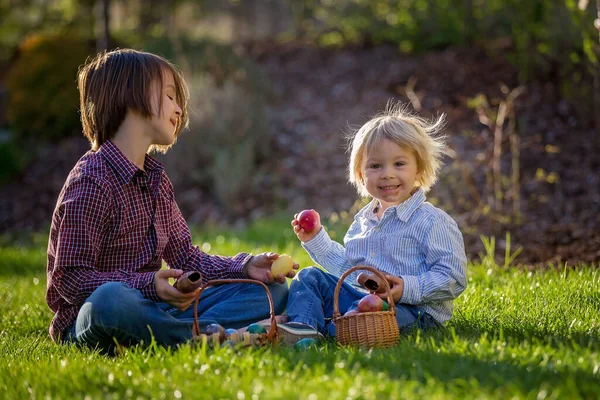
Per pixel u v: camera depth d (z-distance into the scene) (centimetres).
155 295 414
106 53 463
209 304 462
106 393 343
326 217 1049
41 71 1476
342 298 462
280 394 306
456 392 305
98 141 461
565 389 301
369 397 300
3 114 1555
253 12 2022
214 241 970
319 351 380
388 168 464
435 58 1385
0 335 525
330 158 1220
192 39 1581
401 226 469
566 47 1145
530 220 874
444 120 1172
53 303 453
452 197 952
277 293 462
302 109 1367
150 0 1898
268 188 1191
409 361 350
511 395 300
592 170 984
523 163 1031
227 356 362
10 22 1833
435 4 1443
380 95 1323
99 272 427
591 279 576
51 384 355
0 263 904
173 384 336
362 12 1584
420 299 441
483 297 545
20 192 1323
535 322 452
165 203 477
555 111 1128
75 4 1716
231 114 1259
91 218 428
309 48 1597
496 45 1348
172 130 461
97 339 416
